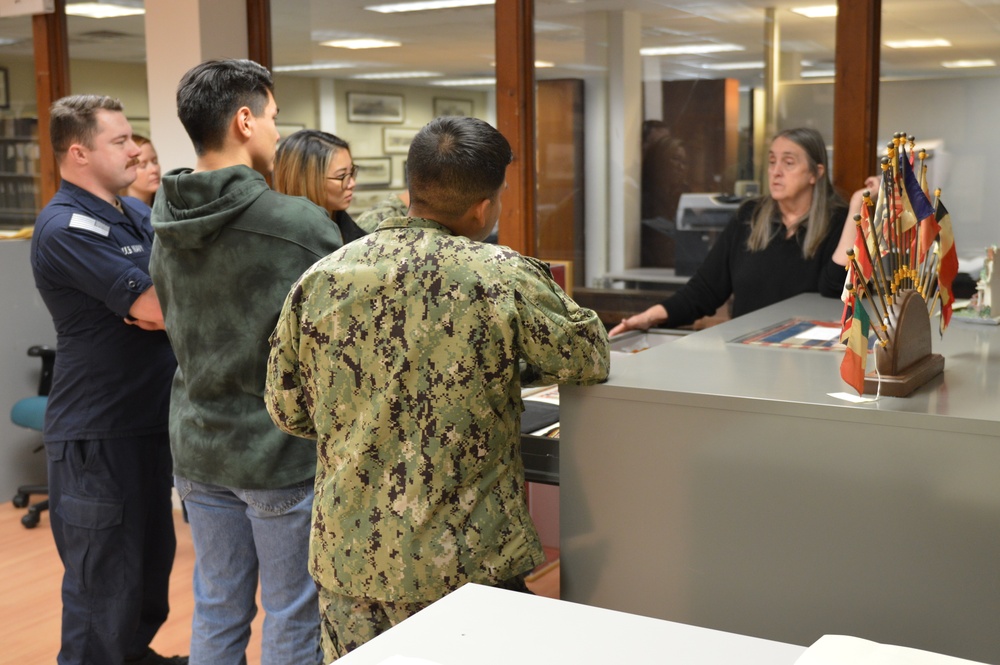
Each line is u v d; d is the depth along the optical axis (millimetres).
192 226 1840
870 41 3018
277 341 1558
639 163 3496
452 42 3807
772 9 3166
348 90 4133
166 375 2510
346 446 1470
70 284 2340
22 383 4395
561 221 3668
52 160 4766
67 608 2447
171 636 2979
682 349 1726
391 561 1433
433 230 1459
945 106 2980
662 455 1418
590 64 3521
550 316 1403
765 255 2904
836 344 1740
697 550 1409
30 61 4789
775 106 3221
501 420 1458
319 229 1900
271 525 1968
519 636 1000
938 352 1667
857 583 1297
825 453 1293
